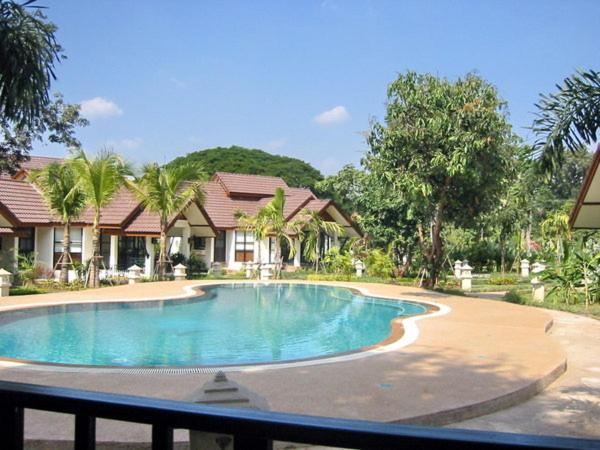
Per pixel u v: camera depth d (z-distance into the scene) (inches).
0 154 995.9
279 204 1117.1
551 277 735.1
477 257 1386.6
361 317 639.1
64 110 1122.7
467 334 444.1
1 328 533.6
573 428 240.7
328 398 260.1
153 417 56.4
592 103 281.3
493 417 254.5
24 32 190.5
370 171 752.3
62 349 449.1
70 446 202.1
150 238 1101.1
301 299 797.2
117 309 650.8
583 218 710.5
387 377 300.5
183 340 491.2
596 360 381.4
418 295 762.2
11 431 61.9
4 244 943.7
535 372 314.2
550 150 287.4
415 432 47.7
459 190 743.1
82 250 1036.5
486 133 649.6
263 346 470.0
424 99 672.4
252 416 53.2
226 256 1332.4
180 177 982.4
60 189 863.1
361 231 1427.2
